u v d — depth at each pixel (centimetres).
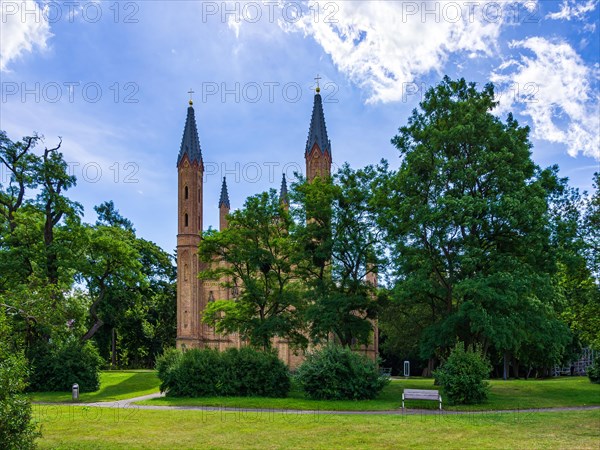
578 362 8956
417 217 3262
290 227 4119
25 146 3900
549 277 3166
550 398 3005
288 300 3984
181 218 6900
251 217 4069
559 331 3694
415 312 5569
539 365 5944
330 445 1579
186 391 3050
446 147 3428
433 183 3347
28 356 3397
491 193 3309
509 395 3103
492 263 3186
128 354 7644
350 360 2947
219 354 3228
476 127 3328
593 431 1808
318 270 4044
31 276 3472
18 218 3888
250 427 1919
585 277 3338
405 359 7700
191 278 6756
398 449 1520
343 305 3541
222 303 4956
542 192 3203
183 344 6588
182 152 7006
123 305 6400
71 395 3272
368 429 1861
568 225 3247
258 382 3091
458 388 2692
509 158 3247
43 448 1521
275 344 6206
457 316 3088
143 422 2047
